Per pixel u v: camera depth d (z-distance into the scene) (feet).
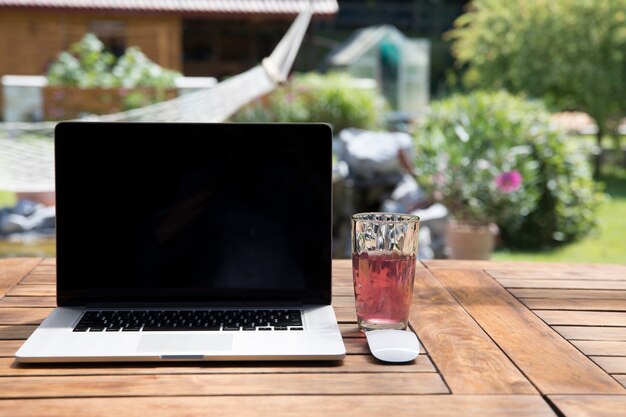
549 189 15.30
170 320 3.26
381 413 2.47
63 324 3.19
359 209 13.15
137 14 31.68
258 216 3.51
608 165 26.91
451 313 3.61
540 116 16.10
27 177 11.50
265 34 42.24
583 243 15.46
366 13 63.52
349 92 20.77
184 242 3.49
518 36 27.94
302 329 3.17
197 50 40.57
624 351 3.11
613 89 26.84
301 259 3.51
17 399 2.56
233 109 12.19
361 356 3.00
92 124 3.48
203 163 3.52
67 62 21.33
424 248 11.78
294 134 3.53
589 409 2.52
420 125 16.05
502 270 4.53
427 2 63.31
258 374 2.79
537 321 3.51
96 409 2.48
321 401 2.56
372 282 3.24
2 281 4.16
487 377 2.79
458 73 55.83
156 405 2.52
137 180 3.50
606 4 26.45
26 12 31.81
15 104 20.68
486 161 13.84
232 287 3.48
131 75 21.36
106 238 3.47
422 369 2.87
